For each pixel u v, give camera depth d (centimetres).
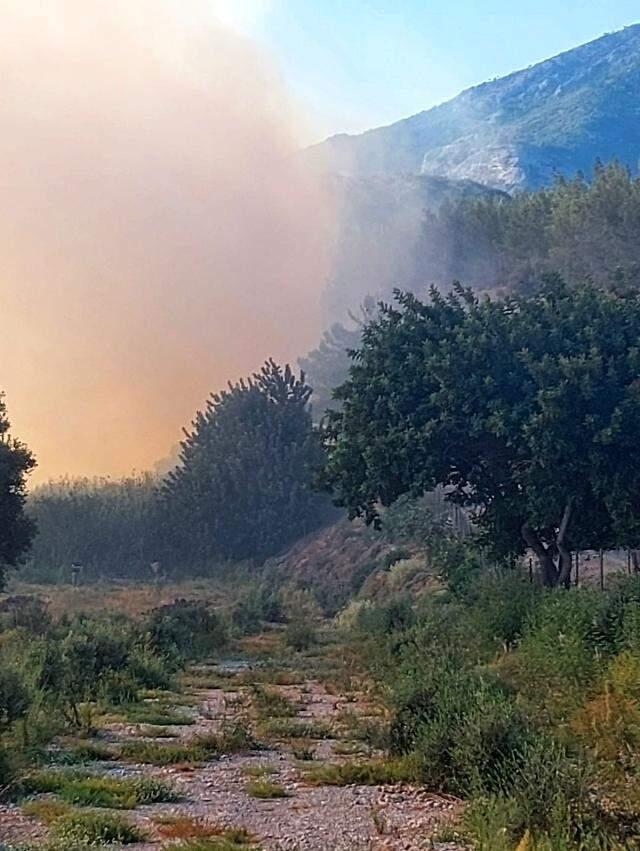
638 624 1623
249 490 6950
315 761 1420
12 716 1406
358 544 5888
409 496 2873
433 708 1352
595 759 996
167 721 1819
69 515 7138
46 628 3247
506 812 880
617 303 2794
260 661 3181
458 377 2698
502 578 2583
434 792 1180
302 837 970
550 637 1739
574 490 2645
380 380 2812
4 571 4438
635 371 2633
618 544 2758
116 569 7000
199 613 3747
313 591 5497
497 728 1127
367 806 1116
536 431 2558
